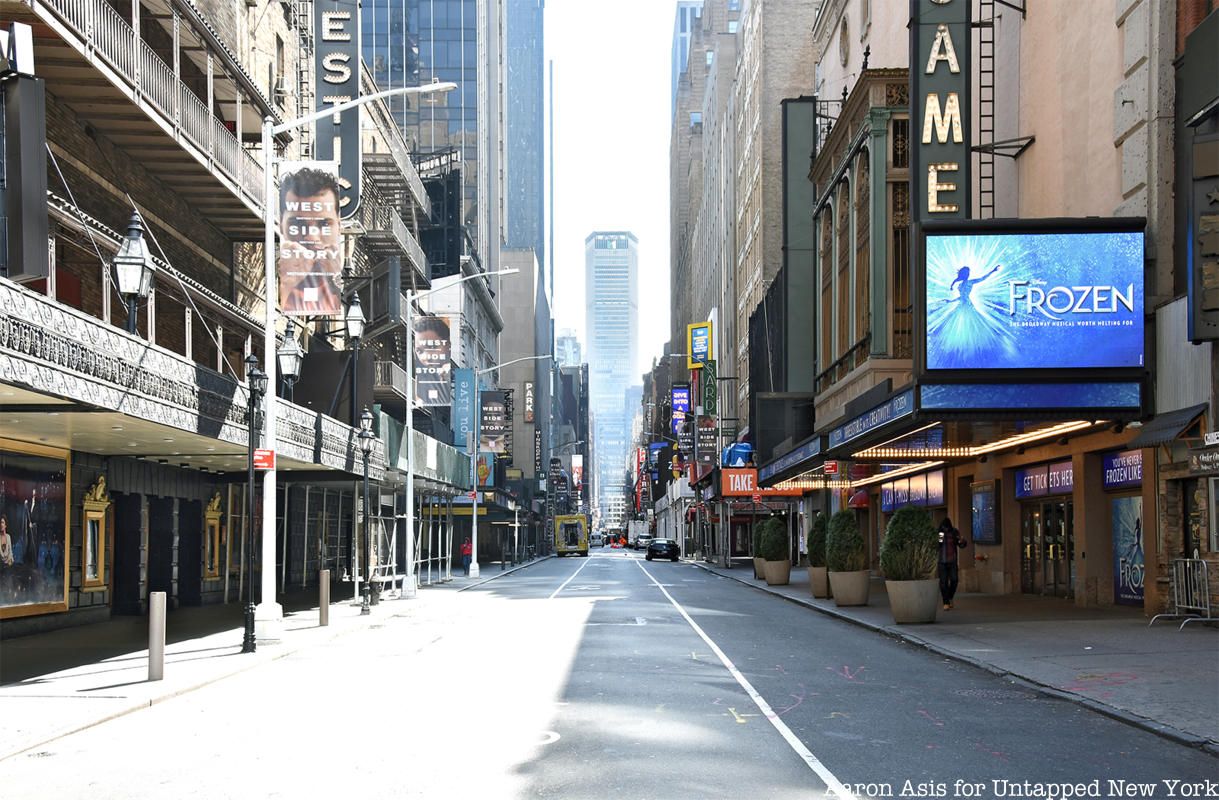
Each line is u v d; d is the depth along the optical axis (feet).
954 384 74.02
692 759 31.65
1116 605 84.33
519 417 402.31
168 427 63.05
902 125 106.83
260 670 55.47
